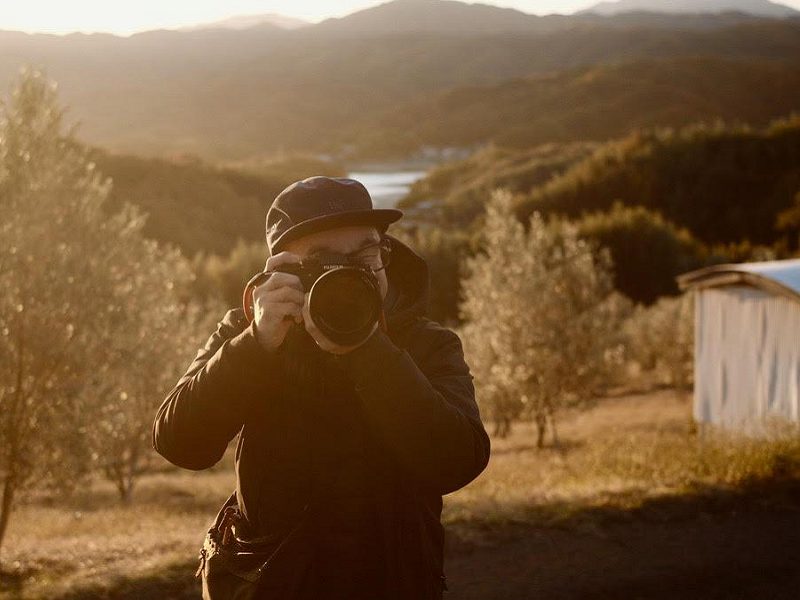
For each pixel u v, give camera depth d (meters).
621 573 6.44
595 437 22.09
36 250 8.91
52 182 9.12
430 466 1.42
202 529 9.50
